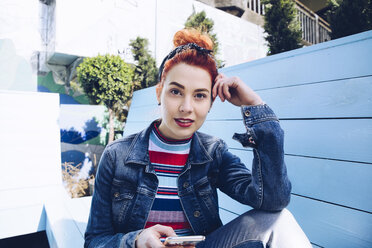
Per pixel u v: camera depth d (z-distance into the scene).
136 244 0.61
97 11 4.44
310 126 1.14
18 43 4.09
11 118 1.98
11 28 4.02
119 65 4.16
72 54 4.12
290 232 0.67
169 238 0.52
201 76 0.71
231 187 0.82
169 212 0.80
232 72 1.67
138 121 3.14
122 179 0.80
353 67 1.00
